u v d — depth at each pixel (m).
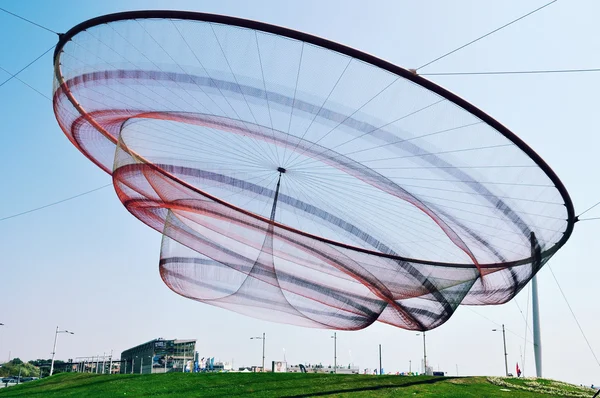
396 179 25.34
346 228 28.78
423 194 26.05
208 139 26.59
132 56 23.55
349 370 115.62
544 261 34.22
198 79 22.81
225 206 27.92
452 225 27.98
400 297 31.70
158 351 115.06
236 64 22.03
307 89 22.08
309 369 109.19
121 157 28.16
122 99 25.88
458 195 26.05
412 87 21.59
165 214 32.06
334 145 23.97
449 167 24.41
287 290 30.83
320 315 32.50
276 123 23.61
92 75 25.31
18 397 43.00
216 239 29.75
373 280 30.02
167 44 22.56
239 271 30.33
